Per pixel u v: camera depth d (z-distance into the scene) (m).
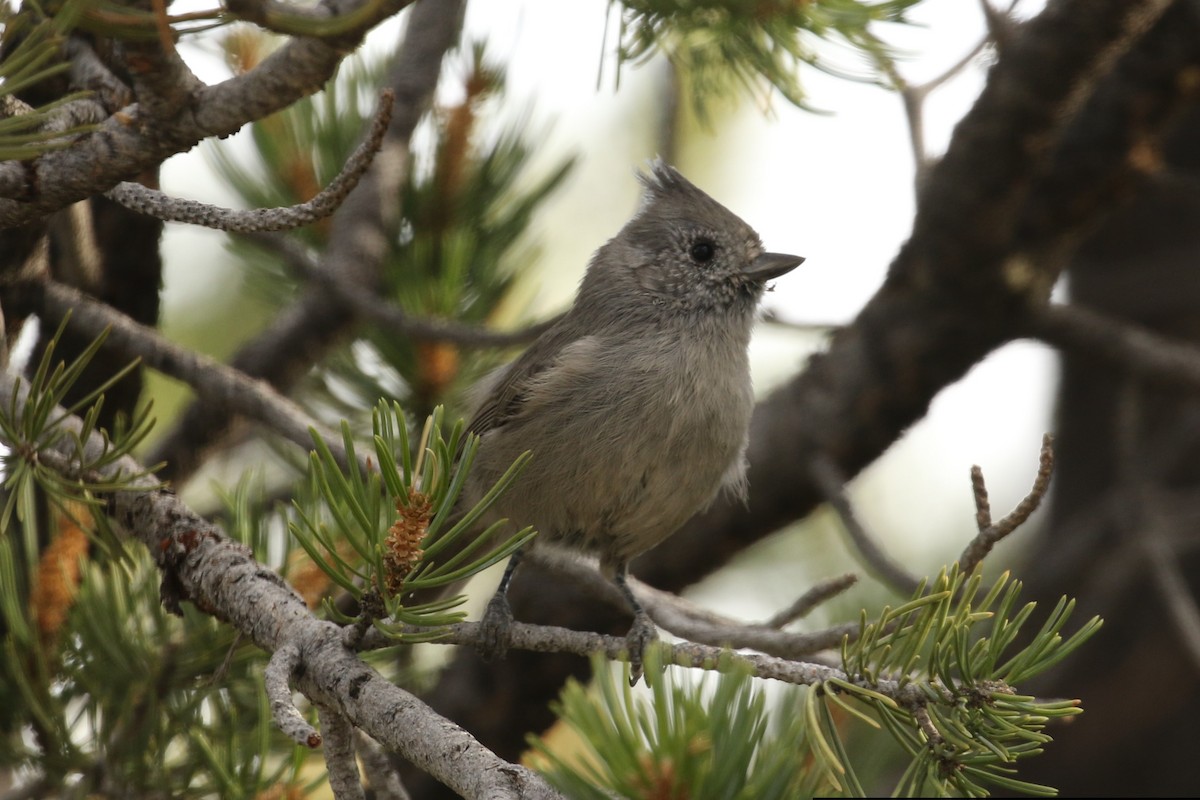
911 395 9.27
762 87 6.49
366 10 3.77
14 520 6.76
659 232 8.44
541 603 9.41
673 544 9.59
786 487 9.34
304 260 8.23
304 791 5.67
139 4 3.83
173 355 7.09
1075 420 12.19
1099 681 11.10
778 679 4.65
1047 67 8.28
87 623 5.88
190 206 4.31
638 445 7.54
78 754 5.78
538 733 9.52
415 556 4.18
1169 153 11.55
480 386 8.47
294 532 4.26
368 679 4.33
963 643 4.30
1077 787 10.95
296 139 8.73
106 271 7.79
